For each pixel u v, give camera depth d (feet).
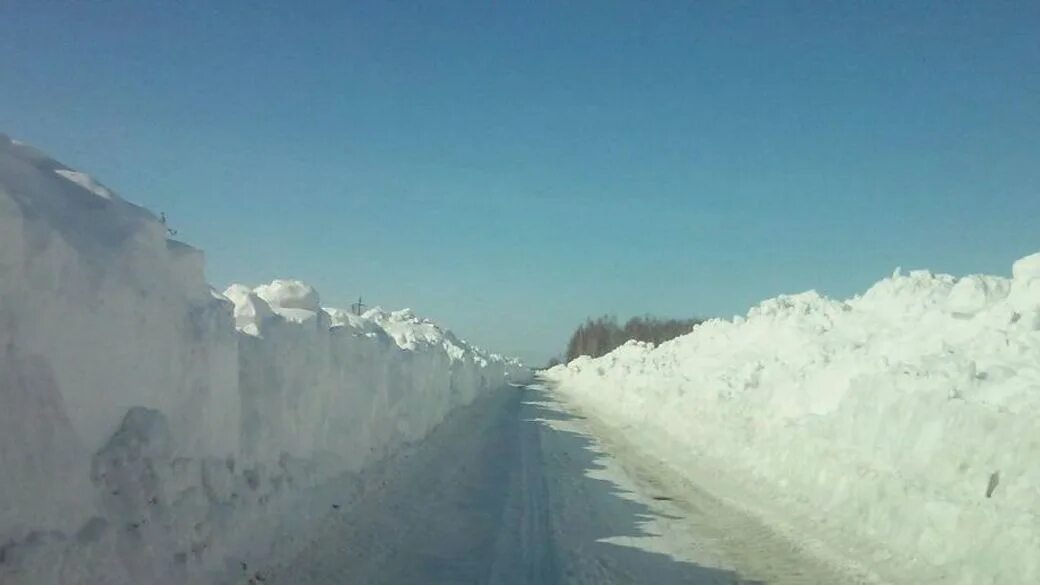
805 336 77.56
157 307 23.39
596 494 49.52
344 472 40.32
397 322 105.60
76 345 19.72
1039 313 46.47
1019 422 32.50
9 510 16.65
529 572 31.04
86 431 20.10
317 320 39.93
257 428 30.73
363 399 47.29
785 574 31.12
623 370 135.95
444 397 90.22
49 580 16.79
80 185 23.41
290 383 34.88
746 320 101.71
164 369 23.66
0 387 17.06
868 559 32.78
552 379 302.66
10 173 21.13
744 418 61.62
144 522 20.59
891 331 58.85
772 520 40.70
